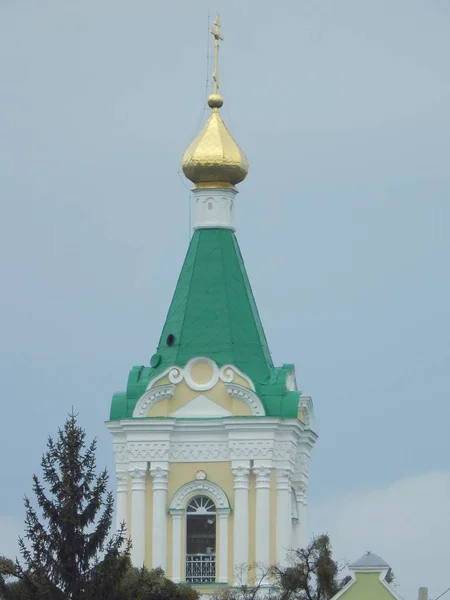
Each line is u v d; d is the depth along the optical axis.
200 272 155.25
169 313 155.50
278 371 154.00
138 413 153.00
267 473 151.75
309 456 156.50
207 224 156.12
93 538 135.62
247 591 147.00
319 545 144.00
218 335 153.88
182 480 152.62
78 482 136.12
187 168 156.00
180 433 152.75
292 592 143.62
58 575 135.00
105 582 135.00
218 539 151.62
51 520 135.38
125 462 153.38
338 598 131.38
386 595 130.75
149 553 152.12
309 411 155.50
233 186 156.75
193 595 145.75
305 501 155.62
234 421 151.88
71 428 137.12
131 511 152.62
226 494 151.88
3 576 136.75
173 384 153.25
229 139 156.12
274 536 151.50
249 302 155.38
